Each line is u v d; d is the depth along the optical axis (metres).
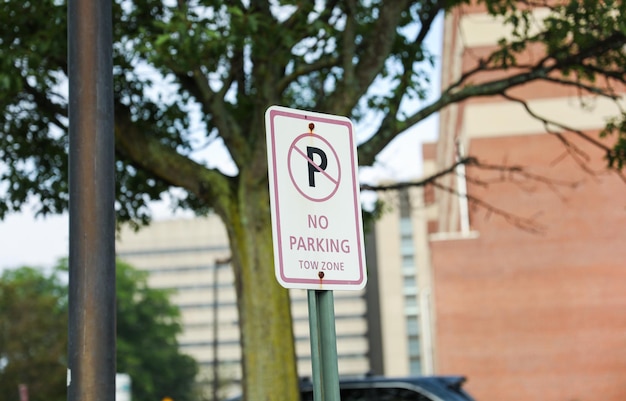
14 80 11.51
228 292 174.75
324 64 12.80
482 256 49.72
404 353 146.25
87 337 5.16
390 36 12.73
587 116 49.78
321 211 4.57
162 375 88.56
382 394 16.17
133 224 15.48
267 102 12.48
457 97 13.46
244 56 12.57
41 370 63.69
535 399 48.41
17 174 14.35
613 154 13.77
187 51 10.93
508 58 14.01
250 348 12.04
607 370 48.22
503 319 49.16
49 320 66.69
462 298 49.53
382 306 148.12
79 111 5.40
